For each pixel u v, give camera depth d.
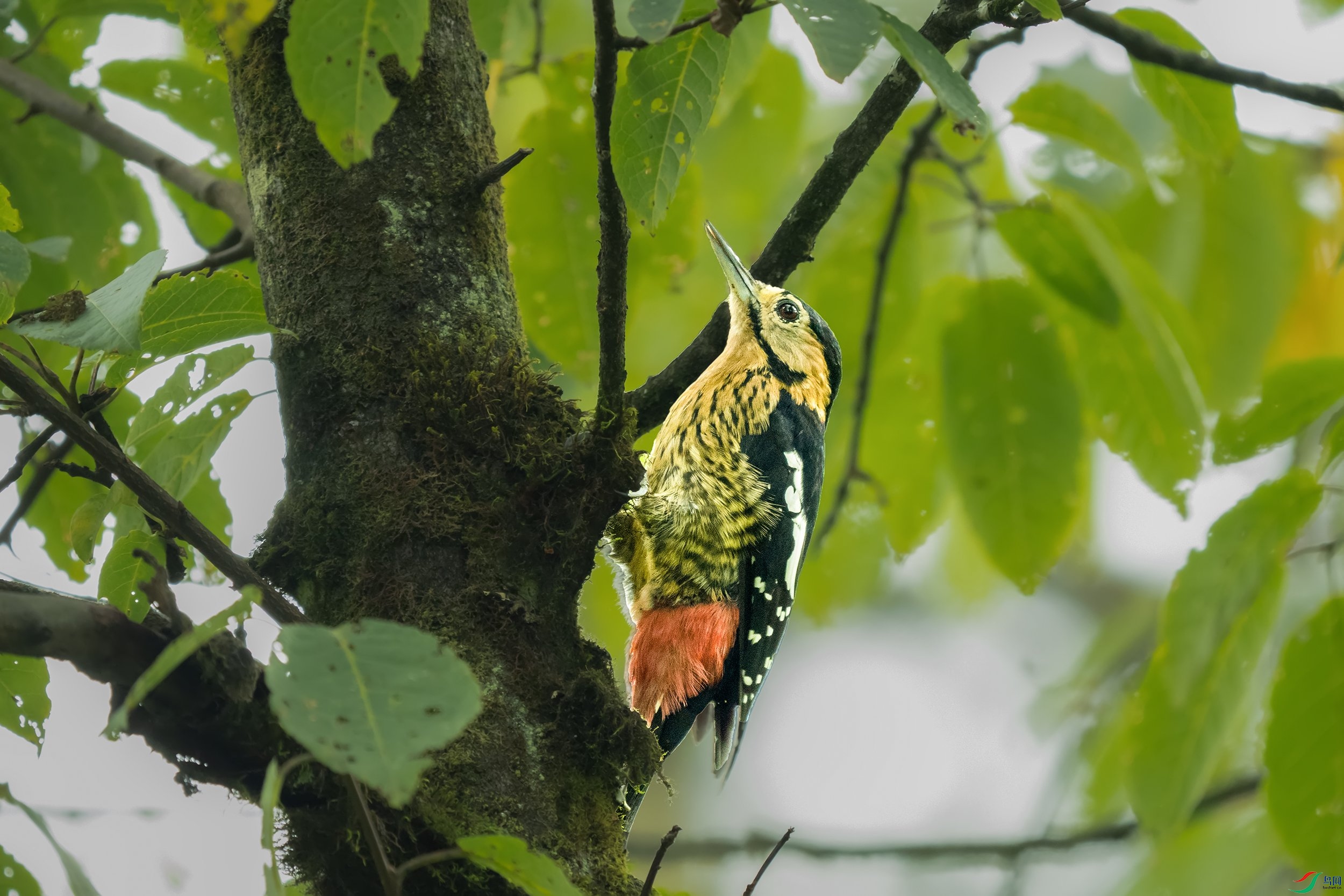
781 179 9.27
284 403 5.45
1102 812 9.20
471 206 5.71
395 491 5.11
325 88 3.95
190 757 4.58
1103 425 8.19
